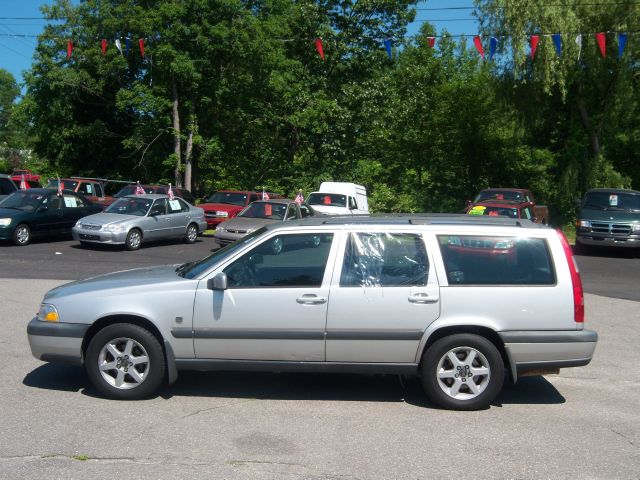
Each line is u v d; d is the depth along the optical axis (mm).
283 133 33906
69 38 28828
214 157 31500
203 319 5711
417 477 4355
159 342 5789
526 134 30703
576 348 5664
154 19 25953
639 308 11062
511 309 5648
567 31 25000
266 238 5887
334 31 32188
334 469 4453
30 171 32469
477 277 5719
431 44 17266
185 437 4969
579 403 6039
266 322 5684
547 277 5727
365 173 33406
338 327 5668
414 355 5699
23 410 5484
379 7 32875
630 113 28219
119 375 5785
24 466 4395
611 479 4383
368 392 6203
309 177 32562
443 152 34281
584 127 29891
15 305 9828
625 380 6824
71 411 5484
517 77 26828
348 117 32250
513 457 4723
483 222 6047
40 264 14477
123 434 4996
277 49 29281
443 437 5090
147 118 29516
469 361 5703
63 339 5773
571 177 29234
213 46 26766
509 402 6035
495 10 26312
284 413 5570
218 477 4285
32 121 31328
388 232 5859
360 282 5703
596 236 19922
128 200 18875
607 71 27500
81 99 31281
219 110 30453
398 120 33719
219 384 6348
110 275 6477
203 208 22719
